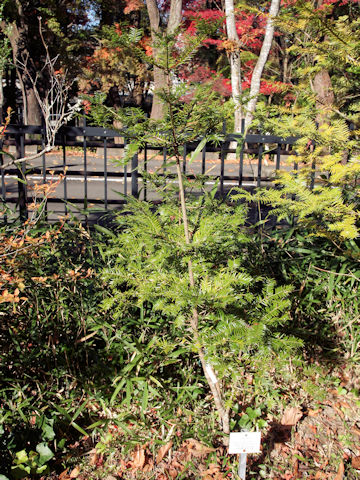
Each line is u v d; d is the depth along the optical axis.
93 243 3.06
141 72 18.44
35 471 2.07
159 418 2.40
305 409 2.61
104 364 2.51
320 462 2.24
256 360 1.99
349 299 3.16
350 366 2.91
